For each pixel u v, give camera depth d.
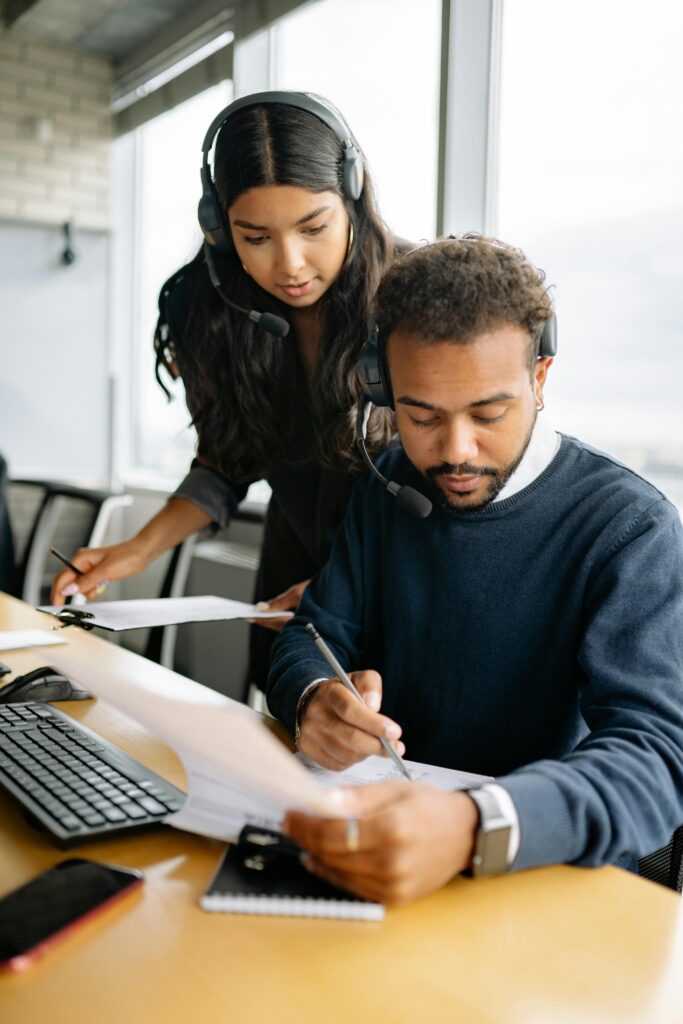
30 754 0.87
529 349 0.83
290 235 1.16
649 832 0.72
